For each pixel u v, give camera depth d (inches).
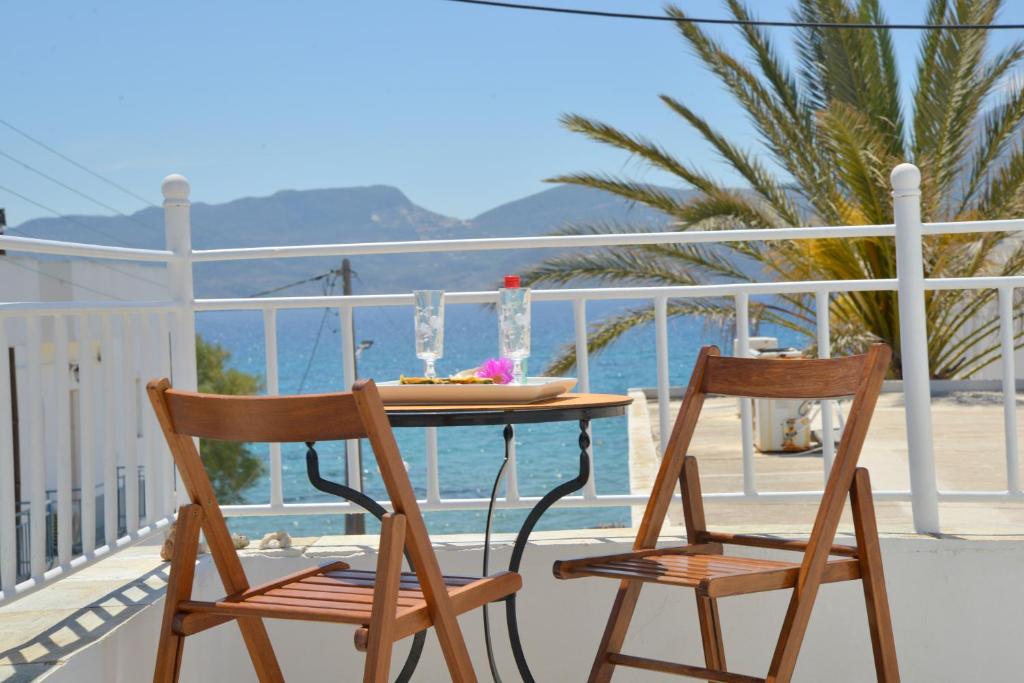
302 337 5226.4
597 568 88.0
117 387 572.1
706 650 102.1
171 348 129.3
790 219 492.4
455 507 127.2
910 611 117.6
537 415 85.1
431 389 88.4
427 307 102.5
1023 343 488.1
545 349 2792.8
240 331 5876.0
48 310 99.0
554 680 121.6
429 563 75.2
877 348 88.0
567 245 123.5
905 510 171.6
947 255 466.3
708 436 310.2
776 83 517.0
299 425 73.6
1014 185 460.8
